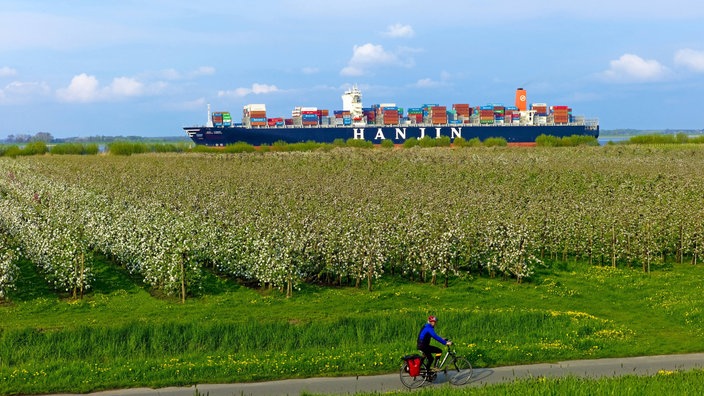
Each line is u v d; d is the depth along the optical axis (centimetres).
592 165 10744
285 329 3447
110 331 3347
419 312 3784
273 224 5078
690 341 3419
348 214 5747
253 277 4688
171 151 16262
